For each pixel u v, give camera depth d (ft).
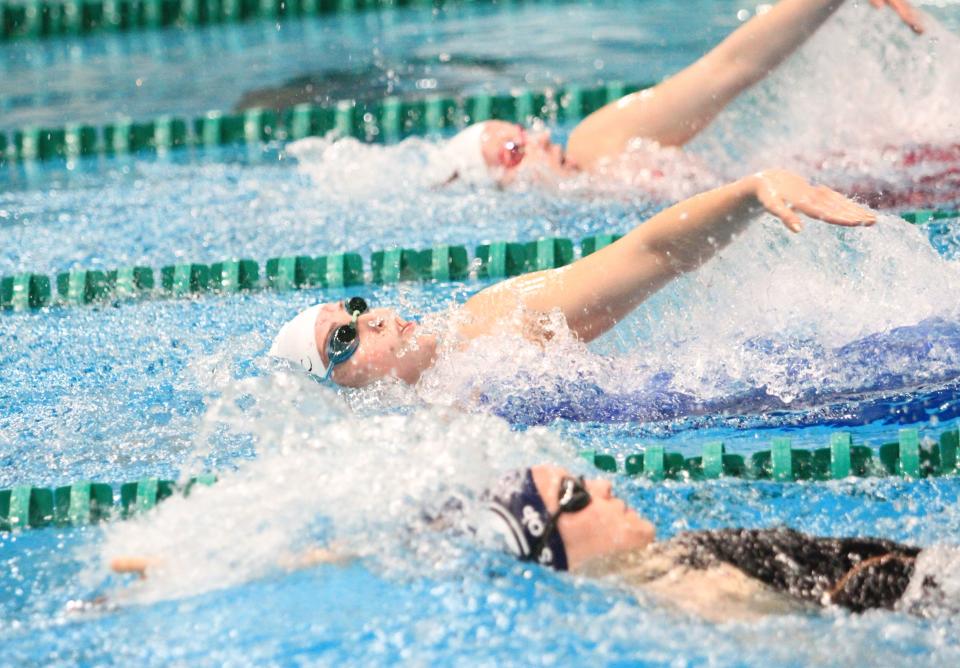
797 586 14.97
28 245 33.40
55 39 58.75
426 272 30.63
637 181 32.71
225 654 14.99
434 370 22.31
